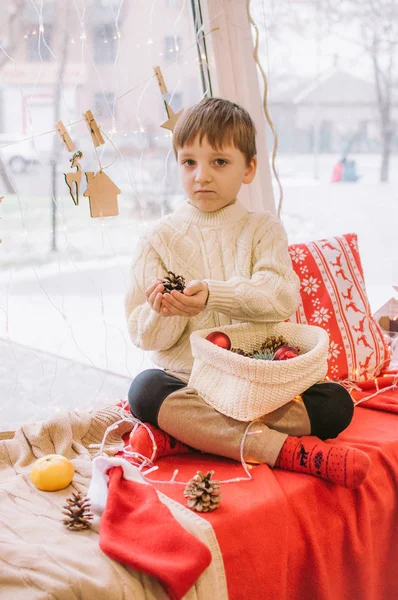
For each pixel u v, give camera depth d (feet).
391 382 4.98
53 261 4.92
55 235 4.91
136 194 5.24
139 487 3.49
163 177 5.37
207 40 5.36
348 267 5.30
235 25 5.47
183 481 3.70
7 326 4.67
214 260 4.52
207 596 3.06
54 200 4.87
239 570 3.27
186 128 4.39
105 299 5.18
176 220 4.66
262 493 3.50
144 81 5.13
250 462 3.85
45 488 3.73
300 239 6.08
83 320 5.09
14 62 4.63
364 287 5.38
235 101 5.60
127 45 5.02
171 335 4.31
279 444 3.76
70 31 4.79
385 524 3.93
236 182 4.51
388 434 4.21
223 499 3.45
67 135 4.56
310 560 3.53
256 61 5.39
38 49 4.69
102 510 3.49
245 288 4.16
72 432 4.30
